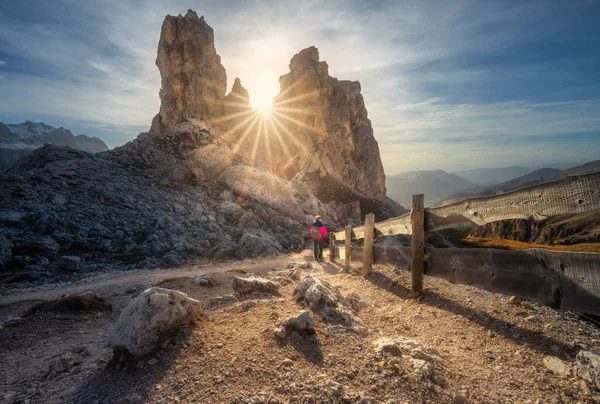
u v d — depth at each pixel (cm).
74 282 1527
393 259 737
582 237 1767
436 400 305
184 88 5622
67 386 405
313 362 366
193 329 438
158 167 4034
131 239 2378
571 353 378
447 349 425
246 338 421
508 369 364
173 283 1121
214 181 4069
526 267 408
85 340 679
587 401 297
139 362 384
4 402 387
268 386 321
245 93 6419
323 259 1527
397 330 499
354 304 617
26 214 2259
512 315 492
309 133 6494
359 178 6656
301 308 539
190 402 303
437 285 678
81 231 2320
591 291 331
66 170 3212
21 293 1357
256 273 1337
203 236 2786
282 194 4106
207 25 5903
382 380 328
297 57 6862
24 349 626
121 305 992
